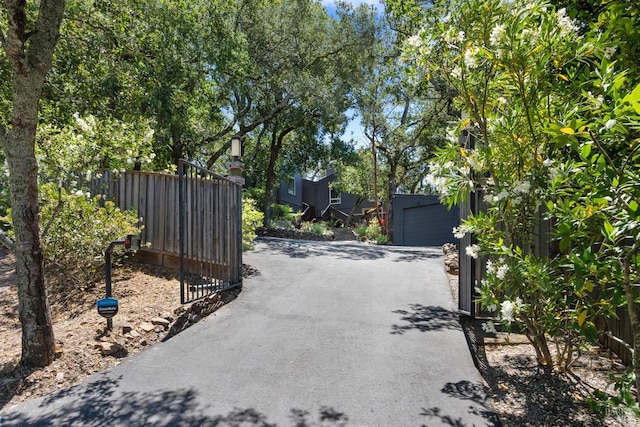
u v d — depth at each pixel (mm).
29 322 3625
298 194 32562
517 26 2926
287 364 3807
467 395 3217
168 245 6688
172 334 4582
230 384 3418
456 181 3686
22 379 3432
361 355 4008
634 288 2693
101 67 8641
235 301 5863
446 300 6020
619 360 3738
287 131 18469
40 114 7805
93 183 7340
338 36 16250
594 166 2686
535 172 3145
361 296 6184
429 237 17109
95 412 2992
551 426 2791
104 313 4242
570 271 3410
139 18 9602
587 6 3785
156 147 11961
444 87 10094
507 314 3168
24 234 3631
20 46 3479
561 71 3295
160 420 2883
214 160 15734
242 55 12234
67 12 7414
